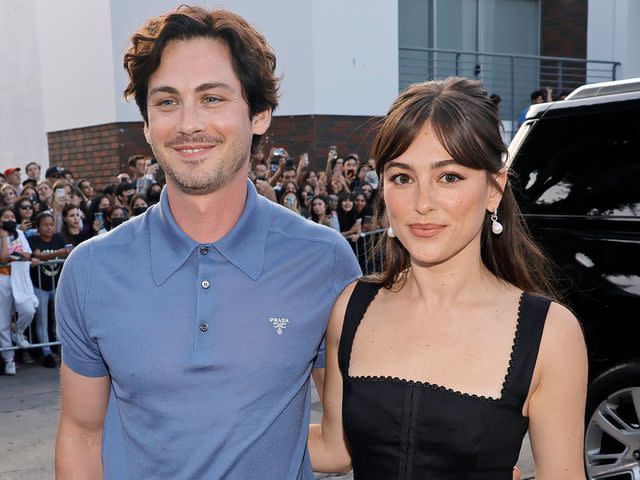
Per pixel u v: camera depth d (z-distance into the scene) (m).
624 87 3.48
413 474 1.60
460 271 1.68
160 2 9.88
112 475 1.69
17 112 12.05
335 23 9.68
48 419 5.04
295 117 9.72
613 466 3.34
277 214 1.78
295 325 1.68
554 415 1.59
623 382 3.27
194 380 1.60
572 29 13.06
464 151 1.58
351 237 7.31
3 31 12.13
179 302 1.63
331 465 1.91
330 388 1.84
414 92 1.66
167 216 1.67
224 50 1.64
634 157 3.32
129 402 1.65
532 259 1.86
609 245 3.30
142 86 1.66
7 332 6.20
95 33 10.11
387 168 1.67
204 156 1.61
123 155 10.01
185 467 1.60
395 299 1.76
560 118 3.62
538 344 1.58
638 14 12.39
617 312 3.27
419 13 12.25
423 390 1.60
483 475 1.57
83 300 1.66
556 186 3.57
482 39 12.82
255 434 1.62
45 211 6.63
